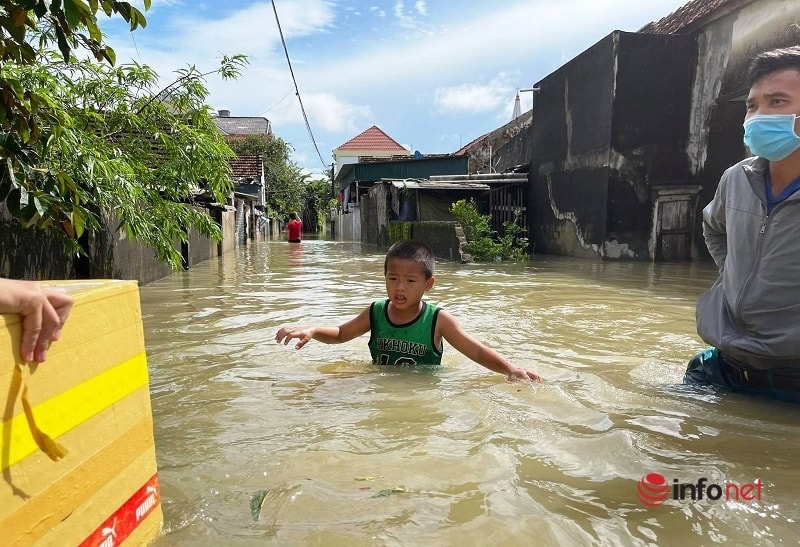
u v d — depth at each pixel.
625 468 1.75
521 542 1.34
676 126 12.24
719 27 11.45
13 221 4.34
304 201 50.31
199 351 3.43
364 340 3.77
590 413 2.27
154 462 1.44
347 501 1.53
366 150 43.81
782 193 2.47
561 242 14.41
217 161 6.35
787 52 2.41
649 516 1.46
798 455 1.87
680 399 2.50
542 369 3.01
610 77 12.00
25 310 1.04
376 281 7.83
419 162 21.47
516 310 5.12
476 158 21.08
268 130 39.88
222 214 14.43
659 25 13.34
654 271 9.35
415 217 15.80
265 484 1.64
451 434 2.03
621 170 12.15
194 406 2.38
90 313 1.22
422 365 3.09
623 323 4.46
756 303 2.52
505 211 16.41
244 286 7.11
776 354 2.43
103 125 5.83
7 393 1.00
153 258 7.76
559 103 14.35
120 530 1.29
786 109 2.37
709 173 12.22
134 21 2.43
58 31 2.34
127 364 1.35
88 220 4.12
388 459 1.80
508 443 1.94
